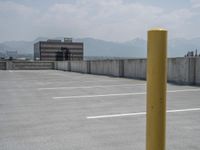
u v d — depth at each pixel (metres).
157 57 1.78
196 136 4.58
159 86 1.79
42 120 5.87
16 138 4.57
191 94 9.66
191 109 6.91
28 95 10.03
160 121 1.82
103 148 4.00
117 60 19.84
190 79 13.04
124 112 6.62
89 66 26.14
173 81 14.16
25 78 19.69
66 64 34.78
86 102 8.25
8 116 6.32
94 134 4.73
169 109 6.91
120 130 4.98
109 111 6.76
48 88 12.47
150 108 1.83
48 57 88.75
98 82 15.35
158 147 1.82
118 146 4.08
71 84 14.39
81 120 5.82
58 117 6.15
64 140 4.41
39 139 4.49
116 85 13.43
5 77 20.97
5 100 8.82
